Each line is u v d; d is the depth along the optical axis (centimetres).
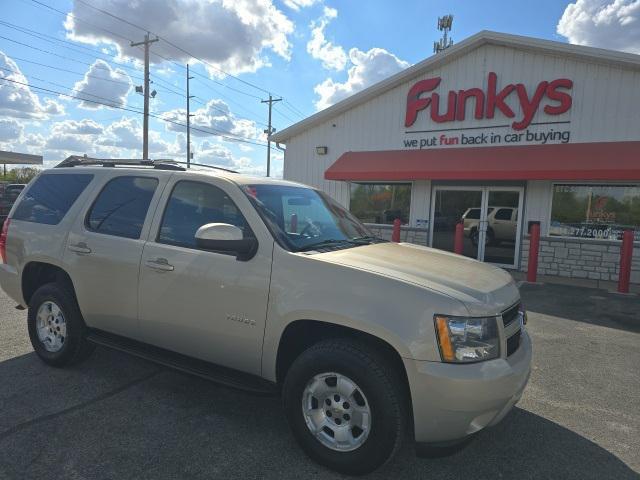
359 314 271
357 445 274
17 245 454
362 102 1384
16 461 284
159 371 432
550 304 795
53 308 429
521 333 317
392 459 274
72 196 435
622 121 1050
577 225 1116
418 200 1312
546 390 428
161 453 299
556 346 561
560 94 1101
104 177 420
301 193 407
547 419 369
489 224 1218
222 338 325
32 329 439
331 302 280
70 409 354
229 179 354
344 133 1425
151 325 362
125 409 357
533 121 1139
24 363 441
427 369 254
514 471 294
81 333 416
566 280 1051
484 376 254
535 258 1002
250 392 311
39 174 480
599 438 340
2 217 1527
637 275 1038
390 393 264
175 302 344
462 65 1221
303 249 320
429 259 345
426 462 301
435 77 1259
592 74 1072
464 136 1230
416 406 259
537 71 1132
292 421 296
